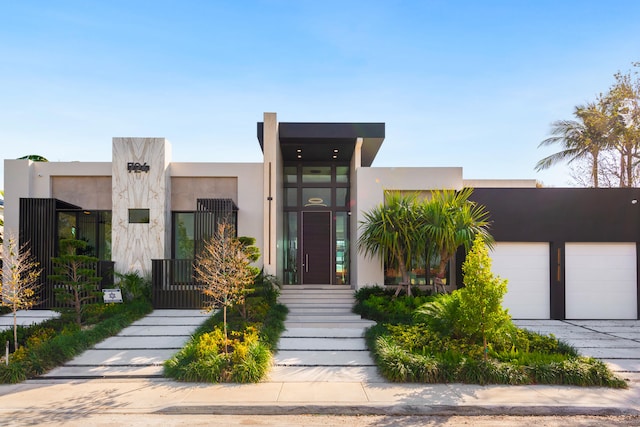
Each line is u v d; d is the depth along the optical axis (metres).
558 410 5.86
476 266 7.59
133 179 14.38
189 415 5.85
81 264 12.25
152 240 14.21
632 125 22.39
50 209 13.41
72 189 15.00
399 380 6.95
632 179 23.03
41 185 14.78
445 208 11.99
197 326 10.75
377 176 13.90
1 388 6.78
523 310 13.14
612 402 6.04
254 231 14.97
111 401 6.21
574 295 13.12
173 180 15.16
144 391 6.58
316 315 12.07
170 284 13.12
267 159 13.87
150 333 10.12
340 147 15.46
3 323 11.29
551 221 13.19
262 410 5.92
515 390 6.53
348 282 16.52
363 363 7.96
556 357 7.34
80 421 5.58
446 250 12.12
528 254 13.26
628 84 22.33
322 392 6.46
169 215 14.79
